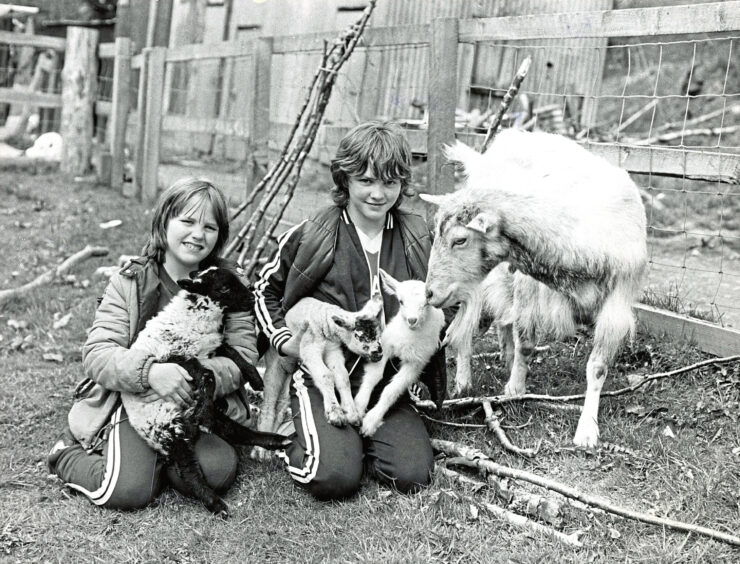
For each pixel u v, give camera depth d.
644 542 3.16
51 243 7.94
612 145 5.41
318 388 3.61
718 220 8.25
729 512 3.33
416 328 3.49
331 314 3.52
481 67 10.39
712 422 4.04
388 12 10.83
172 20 14.05
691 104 11.78
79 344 5.49
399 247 3.89
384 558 3.08
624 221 3.86
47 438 4.14
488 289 4.54
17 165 11.90
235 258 6.34
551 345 5.13
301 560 3.11
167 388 3.38
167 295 3.76
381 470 3.57
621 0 10.40
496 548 3.15
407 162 3.66
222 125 8.95
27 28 15.10
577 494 3.32
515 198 3.73
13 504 3.53
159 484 3.53
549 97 10.84
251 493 3.58
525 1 10.48
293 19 11.95
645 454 3.76
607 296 3.88
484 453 3.86
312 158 9.14
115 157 11.01
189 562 3.12
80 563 3.11
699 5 4.52
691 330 4.86
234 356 3.69
